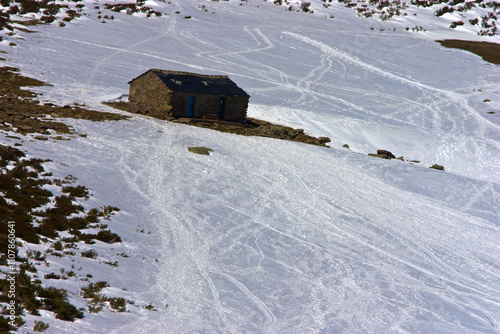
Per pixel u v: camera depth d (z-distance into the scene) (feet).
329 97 197.16
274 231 74.90
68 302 37.70
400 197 100.83
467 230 87.51
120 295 43.62
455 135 164.86
